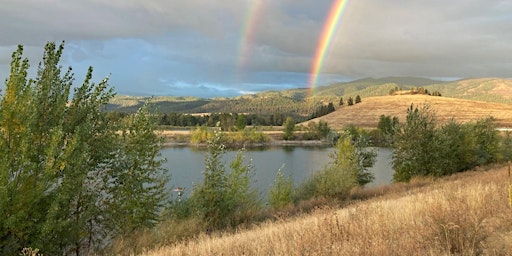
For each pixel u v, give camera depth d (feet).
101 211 48.29
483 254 16.37
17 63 34.60
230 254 23.18
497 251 16.14
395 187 96.32
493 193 28.78
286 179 85.30
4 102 33.76
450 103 589.32
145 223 51.11
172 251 29.50
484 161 134.31
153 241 44.68
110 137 47.78
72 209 42.37
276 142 371.97
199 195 61.98
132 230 49.11
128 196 50.08
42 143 38.11
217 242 29.91
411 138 115.24
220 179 63.72
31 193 33.09
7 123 33.53
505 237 17.49
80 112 44.52
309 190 89.20
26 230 33.47
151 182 53.26
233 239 31.14
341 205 72.49
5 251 32.37
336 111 648.79
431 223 19.38
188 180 145.48
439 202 22.16
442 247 16.75
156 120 54.90
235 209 64.59
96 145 45.93
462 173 114.21
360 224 22.63
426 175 114.73
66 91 40.73
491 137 143.33
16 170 33.76
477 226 18.16
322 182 85.51
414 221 22.06
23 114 34.24
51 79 40.16
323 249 17.92
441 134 115.44
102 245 46.85
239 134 356.59
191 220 54.60
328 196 84.43
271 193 81.56
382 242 17.61
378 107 613.93
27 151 34.24
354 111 615.16
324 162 217.36
